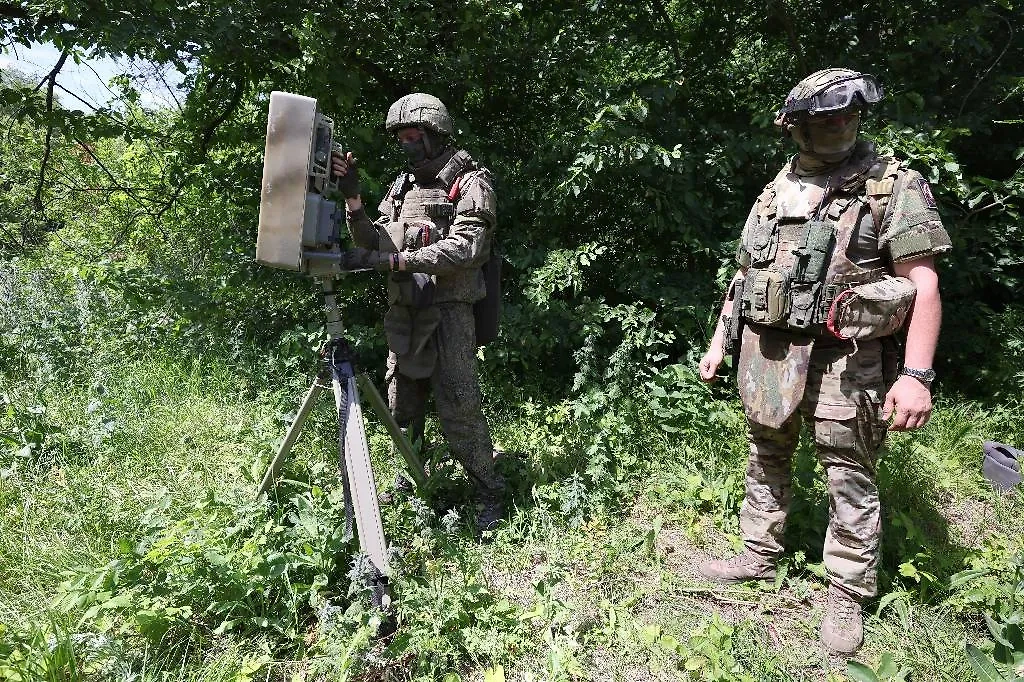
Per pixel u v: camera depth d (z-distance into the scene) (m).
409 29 4.70
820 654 2.37
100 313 5.34
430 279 2.83
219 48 3.77
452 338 2.90
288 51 4.29
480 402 3.02
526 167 4.66
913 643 2.38
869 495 2.39
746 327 2.54
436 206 2.73
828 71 2.17
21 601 2.55
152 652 2.29
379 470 3.45
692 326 4.45
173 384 4.45
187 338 4.96
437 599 2.39
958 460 3.68
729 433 3.82
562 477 3.46
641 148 4.10
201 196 5.27
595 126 4.15
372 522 2.31
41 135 5.51
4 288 5.57
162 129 5.64
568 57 4.85
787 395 2.36
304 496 2.85
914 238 2.08
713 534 3.06
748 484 2.75
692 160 4.41
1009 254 4.55
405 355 2.93
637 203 4.65
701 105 5.16
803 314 2.22
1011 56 4.64
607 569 2.77
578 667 2.29
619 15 5.04
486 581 2.71
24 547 2.80
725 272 4.30
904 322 2.23
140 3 3.59
